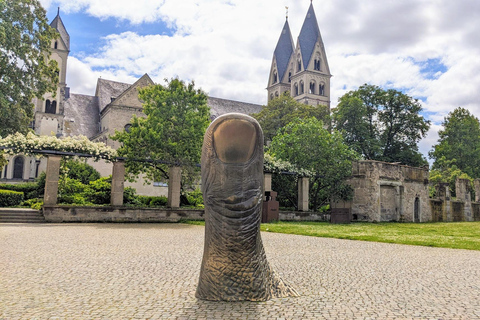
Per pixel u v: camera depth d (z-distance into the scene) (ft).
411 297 17.39
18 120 84.53
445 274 23.35
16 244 33.42
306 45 287.48
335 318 13.99
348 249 35.17
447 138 192.13
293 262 27.02
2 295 16.65
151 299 16.21
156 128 68.74
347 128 149.18
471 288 19.45
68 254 28.37
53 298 16.30
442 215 107.24
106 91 186.19
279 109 167.43
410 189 96.68
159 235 43.68
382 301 16.58
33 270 22.24
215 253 15.80
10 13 84.64
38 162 157.69
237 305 15.25
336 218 77.56
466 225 84.17
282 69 302.86
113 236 41.55
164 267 23.85
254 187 15.29
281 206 94.84
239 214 15.29
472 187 143.84
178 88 73.67
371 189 87.45
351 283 20.21
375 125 157.17
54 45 175.83
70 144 61.26
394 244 40.65
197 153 70.13
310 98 279.08
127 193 80.94
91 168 113.50
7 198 83.51
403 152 148.46
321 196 93.45
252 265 15.88
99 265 24.18
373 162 88.12
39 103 168.25
